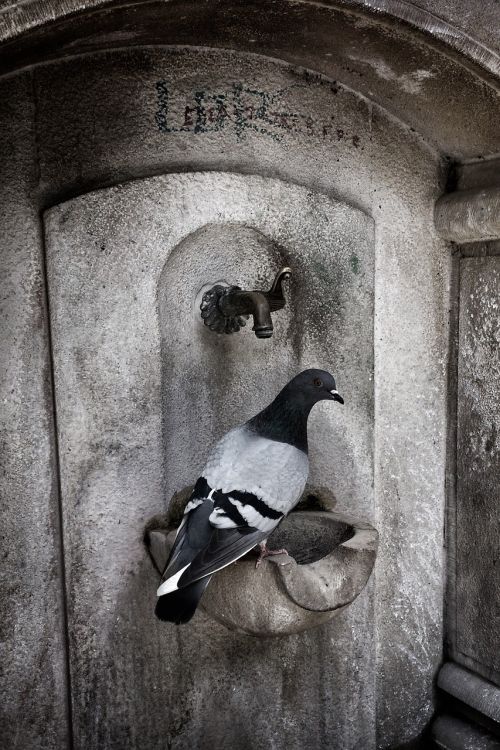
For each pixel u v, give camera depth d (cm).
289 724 224
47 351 190
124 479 199
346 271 217
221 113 201
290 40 188
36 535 194
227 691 217
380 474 230
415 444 234
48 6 149
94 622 200
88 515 197
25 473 191
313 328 219
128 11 159
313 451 221
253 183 203
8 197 183
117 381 196
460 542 235
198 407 213
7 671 195
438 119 209
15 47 160
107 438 196
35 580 195
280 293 190
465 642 236
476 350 223
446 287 232
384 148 220
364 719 230
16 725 198
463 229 216
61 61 184
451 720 240
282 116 208
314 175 213
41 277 187
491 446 220
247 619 179
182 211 196
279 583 174
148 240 194
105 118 190
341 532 205
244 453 178
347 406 222
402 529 235
